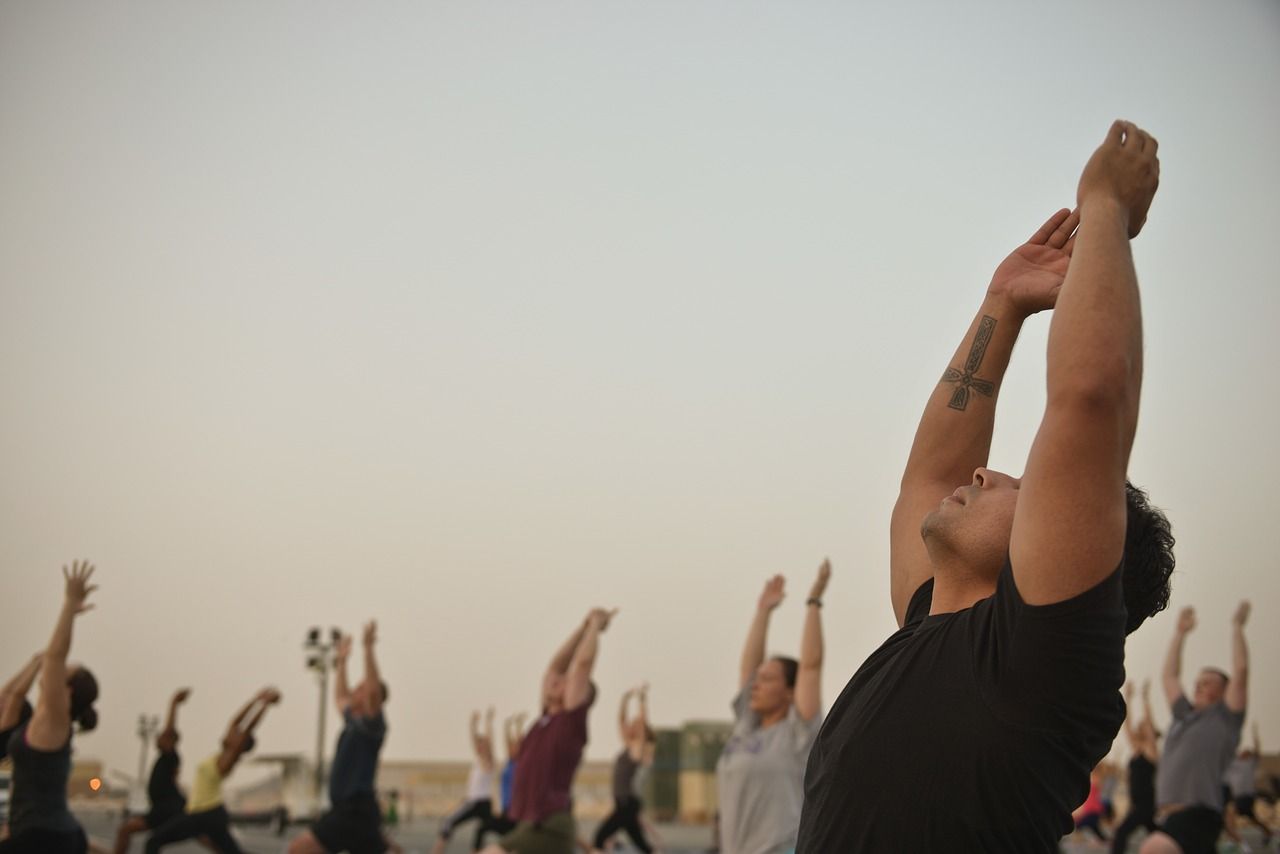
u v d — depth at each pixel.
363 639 10.89
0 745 7.76
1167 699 10.38
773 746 6.68
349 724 10.74
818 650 6.81
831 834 2.02
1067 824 1.99
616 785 15.91
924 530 2.21
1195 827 9.92
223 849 11.63
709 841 26.00
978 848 1.90
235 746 11.79
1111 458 1.85
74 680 7.65
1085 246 1.99
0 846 7.16
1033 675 1.85
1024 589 1.87
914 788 1.93
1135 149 2.07
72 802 26.39
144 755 26.27
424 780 37.19
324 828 10.42
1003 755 1.88
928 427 2.71
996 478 2.22
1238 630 10.27
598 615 9.73
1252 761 16.72
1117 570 1.86
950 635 2.02
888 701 2.02
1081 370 1.86
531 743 9.42
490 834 17.50
